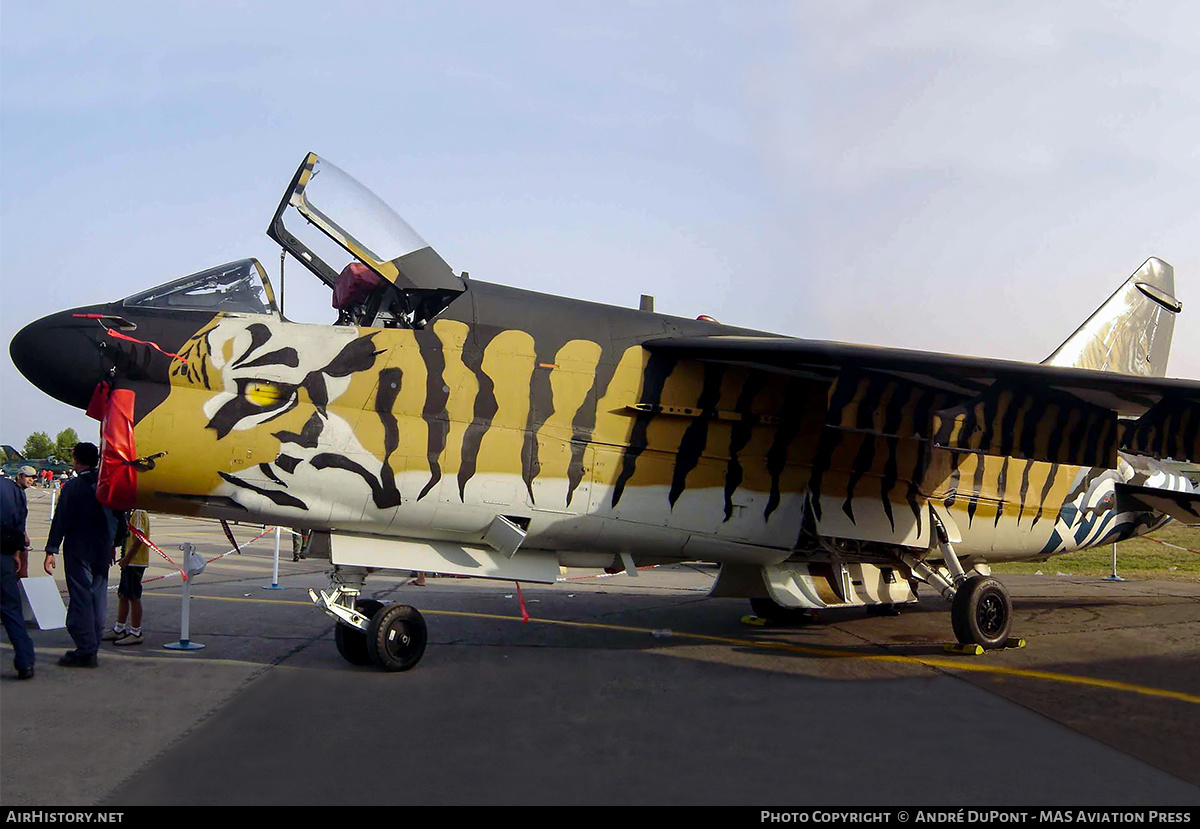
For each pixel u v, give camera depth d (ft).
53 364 23.63
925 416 29.76
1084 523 39.19
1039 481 37.01
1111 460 30.91
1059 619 37.52
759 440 30.55
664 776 16.42
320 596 25.12
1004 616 30.37
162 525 94.07
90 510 24.43
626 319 29.78
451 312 27.07
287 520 25.08
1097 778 16.57
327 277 28.14
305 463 24.58
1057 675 25.98
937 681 25.11
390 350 25.95
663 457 29.17
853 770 16.93
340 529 25.77
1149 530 42.50
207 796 14.93
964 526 35.17
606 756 17.58
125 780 15.67
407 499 25.64
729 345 27.78
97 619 25.12
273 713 20.36
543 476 27.27
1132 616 38.52
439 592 43.86
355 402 25.32
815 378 30.19
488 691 22.95
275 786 15.48
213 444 23.85
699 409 29.58
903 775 16.66
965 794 15.64
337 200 27.37
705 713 21.20
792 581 32.14
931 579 32.53
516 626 33.63
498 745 18.21
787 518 30.81
